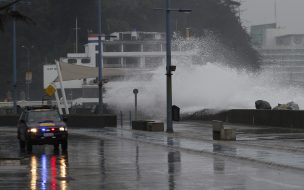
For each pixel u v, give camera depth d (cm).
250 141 7662
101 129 11844
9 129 13125
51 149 7575
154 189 3875
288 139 7900
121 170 5016
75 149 7394
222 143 7531
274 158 5606
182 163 5512
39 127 7306
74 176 4628
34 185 4122
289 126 10550
